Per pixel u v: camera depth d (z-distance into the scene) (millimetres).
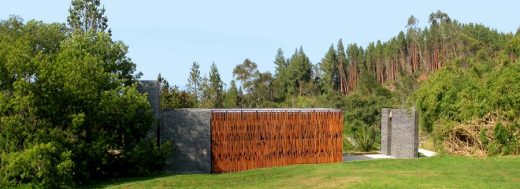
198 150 18922
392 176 14289
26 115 15430
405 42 85438
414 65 82500
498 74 20484
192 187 14086
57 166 14727
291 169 17578
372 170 16234
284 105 51312
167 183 14922
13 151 15062
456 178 13742
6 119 14836
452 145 21094
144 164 17594
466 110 20562
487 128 19938
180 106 28797
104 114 16938
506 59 21156
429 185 12500
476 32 73812
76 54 17203
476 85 20750
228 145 19109
